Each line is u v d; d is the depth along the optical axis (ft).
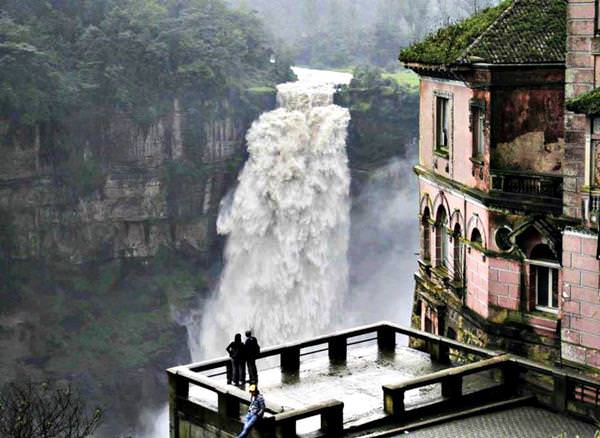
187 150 509.35
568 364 131.64
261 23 574.97
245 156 521.65
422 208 169.58
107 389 480.64
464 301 153.89
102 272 502.79
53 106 477.36
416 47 164.35
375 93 523.29
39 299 485.56
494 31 144.66
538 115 141.28
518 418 115.14
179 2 552.00
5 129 469.16
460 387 117.29
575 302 130.41
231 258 524.52
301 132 512.22
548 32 143.23
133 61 497.46
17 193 477.77
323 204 517.96
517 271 142.41
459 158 152.76
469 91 147.33
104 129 491.31
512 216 141.79
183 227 516.73
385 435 109.19
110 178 497.05
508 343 143.64
